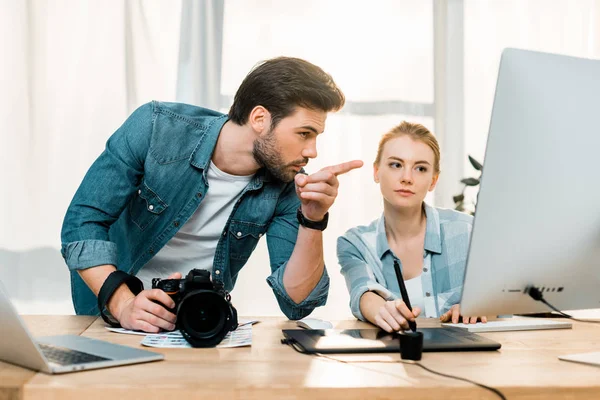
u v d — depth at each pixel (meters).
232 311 1.21
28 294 2.76
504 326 1.31
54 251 2.79
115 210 1.48
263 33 2.93
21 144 2.75
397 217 1.85
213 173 1.59
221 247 1.64
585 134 0.96
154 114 1.54
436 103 3.05
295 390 0.80
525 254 0.97
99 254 1.35
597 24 3.14
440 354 1.02
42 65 2.77
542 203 0.96
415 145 1.82
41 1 2.77
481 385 0.81
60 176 2.79
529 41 3.12
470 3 3.11
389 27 3.02
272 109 1.45
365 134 2.99
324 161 2.96
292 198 1.63
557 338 1.20
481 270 0.97
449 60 3.10
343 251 1.85
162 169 1.54
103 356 0.92
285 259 1.59
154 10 2.86
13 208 2.74
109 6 2.81
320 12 2.97
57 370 0.85
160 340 1.10
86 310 1.68
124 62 2.83
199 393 0.78
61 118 2.79
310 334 1.13
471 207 3.07
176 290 1.22
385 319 1.17
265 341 1.12
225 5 2.92
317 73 1.45
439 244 1.83
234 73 2.92
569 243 0.99
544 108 0.94
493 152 0.93
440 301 1.76
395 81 3.02
